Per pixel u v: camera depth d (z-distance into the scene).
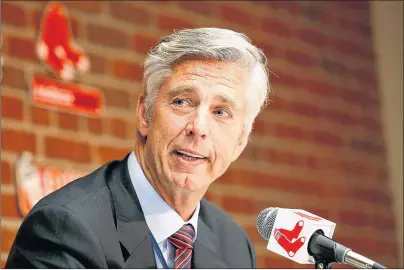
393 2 5.12
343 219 4.59
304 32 4.61
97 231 2.05
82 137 3.54
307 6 4.67
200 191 2.21
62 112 3.49
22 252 1.98
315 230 1.86
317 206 4.46
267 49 4.40
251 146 4.20
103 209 2.12
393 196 4.87
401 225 4.86
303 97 4.52
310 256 1.86
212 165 2.20
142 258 2.13
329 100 4.66
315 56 4.64
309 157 4.48
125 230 2.14
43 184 3.37
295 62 4.52
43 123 3.42
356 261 1.77
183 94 2.16
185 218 2.29
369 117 4.86
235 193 4.07
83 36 3.63
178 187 2.17
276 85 4.39
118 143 3.68
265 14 4.44
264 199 4.20
